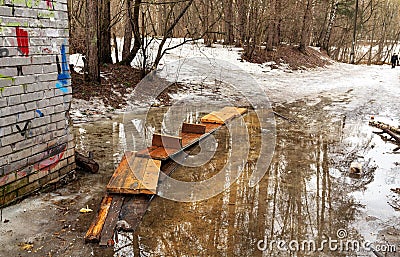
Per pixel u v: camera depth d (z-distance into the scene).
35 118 4.37
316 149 7.17
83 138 7.25
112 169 5.61
